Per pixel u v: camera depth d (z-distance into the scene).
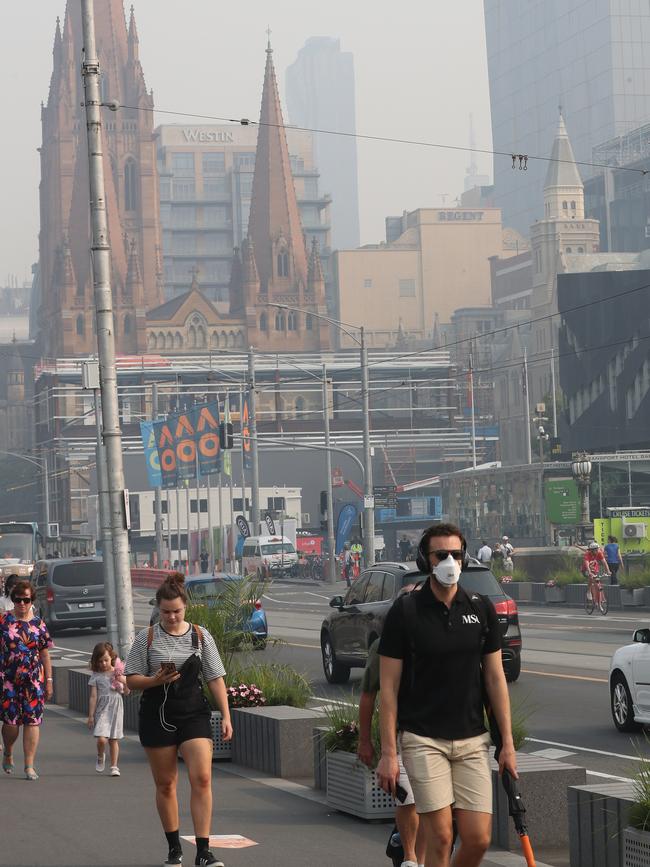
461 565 13.19
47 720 39.28
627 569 102.44
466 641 13.12
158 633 18.19
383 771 13.09
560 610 91.69
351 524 157.88
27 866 18.12
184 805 23.09
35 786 25.78
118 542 41.56
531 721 34.19
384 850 18.92
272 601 120.00
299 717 26.67
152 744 18.05
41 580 79.88
